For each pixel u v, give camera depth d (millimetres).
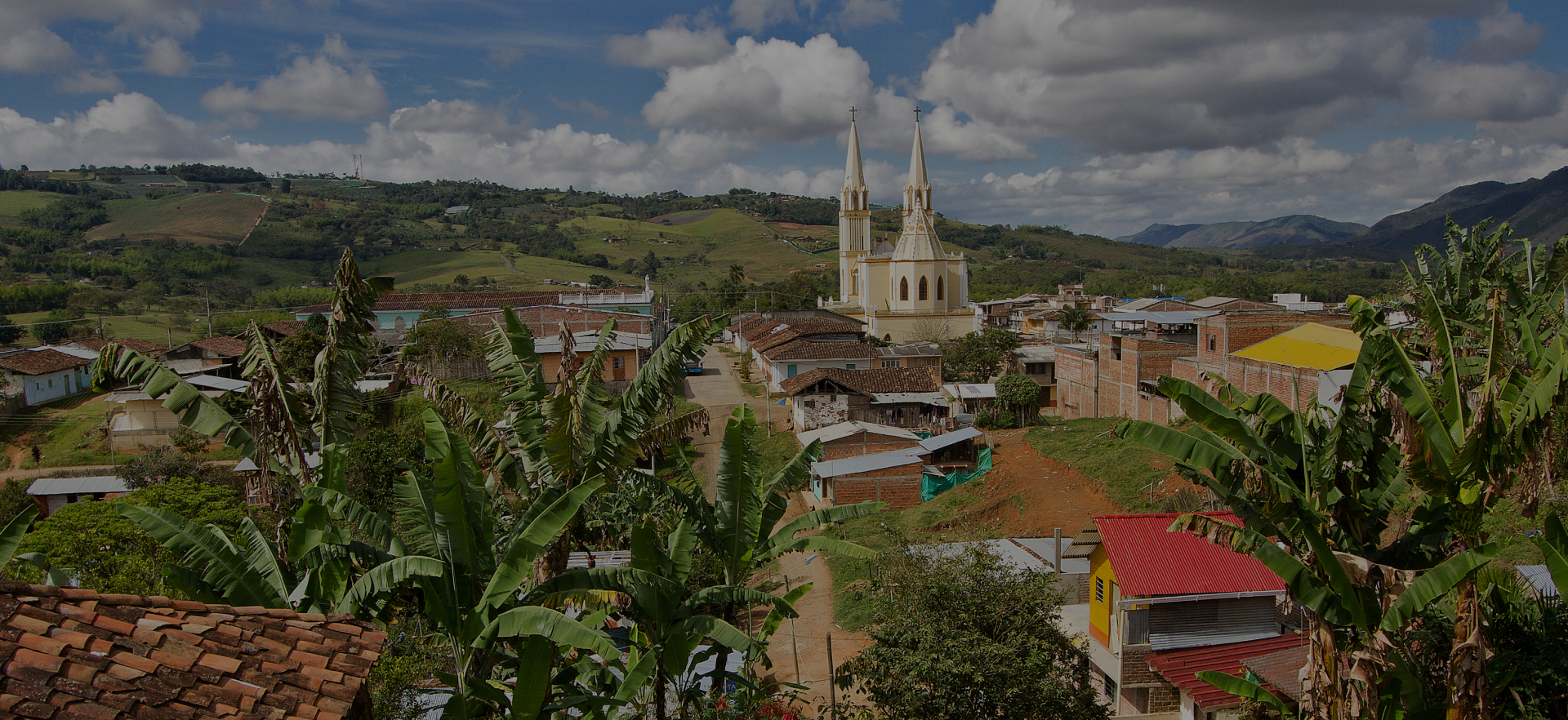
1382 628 9305
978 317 87062
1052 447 40938
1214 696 16344
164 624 7918
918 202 85125
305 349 48094
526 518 11766
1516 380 10383
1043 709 14883
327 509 10406
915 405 49656
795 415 50344
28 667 6887
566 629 9406
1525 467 11773
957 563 17250
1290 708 12078
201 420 11445
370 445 34656
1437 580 9039
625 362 55562
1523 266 18812
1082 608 22297
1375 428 10461
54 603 7699
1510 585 11898
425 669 13664
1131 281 166500
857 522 35969
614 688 12391
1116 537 18938
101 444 45000
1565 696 10312
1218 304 73000
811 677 22297
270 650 8203
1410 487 18219
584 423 12914
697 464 43875
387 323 80438
